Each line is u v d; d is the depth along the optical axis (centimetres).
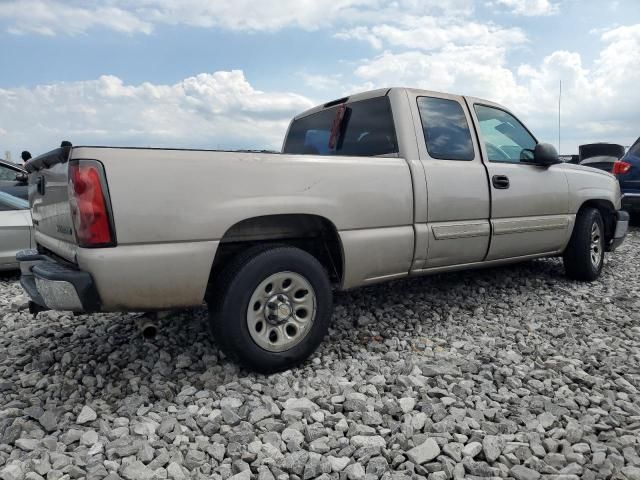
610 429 253
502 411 270
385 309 438
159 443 241
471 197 407
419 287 504
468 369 322
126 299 265
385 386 299
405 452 232
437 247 386
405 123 382
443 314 430
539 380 310
